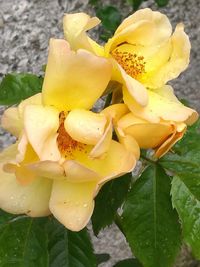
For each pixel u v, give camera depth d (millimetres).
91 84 226
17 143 236
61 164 215
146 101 226
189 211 269
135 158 226
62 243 303
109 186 289
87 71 223
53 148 220
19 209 243
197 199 271
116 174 221
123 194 289
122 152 230
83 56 219
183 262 541
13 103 296
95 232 295
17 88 298
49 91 227
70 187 231
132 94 224
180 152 288
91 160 233
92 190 229
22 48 480
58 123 225
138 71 253
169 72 252
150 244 276
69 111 232
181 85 527
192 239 265
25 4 474
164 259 276
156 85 252
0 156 236
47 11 479
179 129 230
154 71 254
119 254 540
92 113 230
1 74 481
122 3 488
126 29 240
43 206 243
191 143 290
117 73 231
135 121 228
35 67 485
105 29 481
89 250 303
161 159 287
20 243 273
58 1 479
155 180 282
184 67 252
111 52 252
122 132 228
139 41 253
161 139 234
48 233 302
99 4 484
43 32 481
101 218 292
